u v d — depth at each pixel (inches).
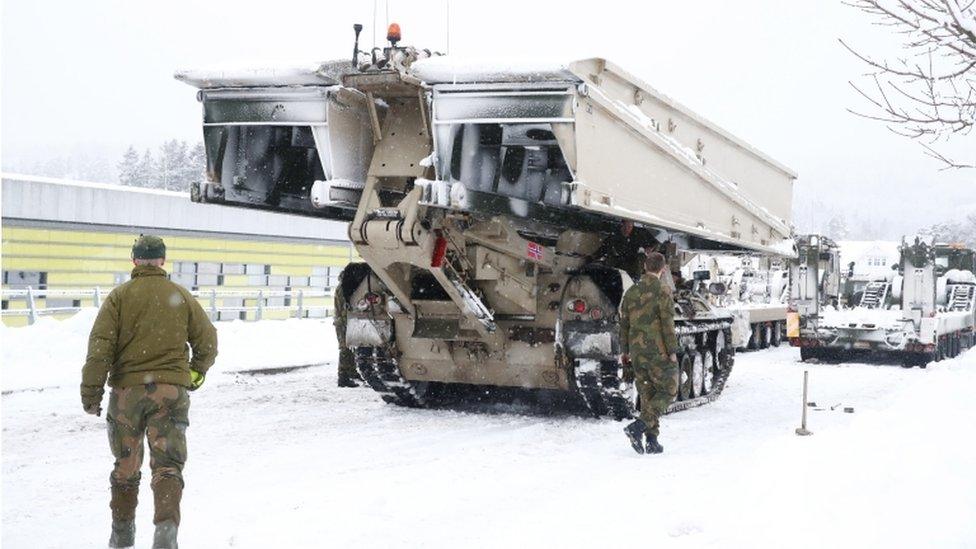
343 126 588.7
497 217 581.9
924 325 1240.8
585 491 442.3
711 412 748.6
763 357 1425.9
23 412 661.3
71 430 600.7
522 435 611.2
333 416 684.7
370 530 373.4
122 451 333.4
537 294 660.7
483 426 647.8
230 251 1734.7
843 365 1258.6
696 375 791.7
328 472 490.6
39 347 917.8
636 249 708.7
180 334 340.8
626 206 583.8
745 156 825.5
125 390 331.0
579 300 639.8
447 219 576.4
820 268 1497.3
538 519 387.2
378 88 565.9
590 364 645.9
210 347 352.5
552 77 507.5
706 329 792.3
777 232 939.3
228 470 493.0
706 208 735.1
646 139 607.2
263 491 444.1
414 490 447.8
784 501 358.3
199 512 402.3
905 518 325.1
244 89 594.6
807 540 310.8
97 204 1493.6
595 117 536.7
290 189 661.9
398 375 713.0
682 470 493.4
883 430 470.0
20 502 423.2
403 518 393.4
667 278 746.2
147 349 333.4
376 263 601.3
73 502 423.5
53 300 1433.3
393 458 531.2
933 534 307.4
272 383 871.7
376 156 589.0
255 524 382.9
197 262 1670.8
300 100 581.3
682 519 351.6
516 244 610.5
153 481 325.4
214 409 708.0
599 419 681.6
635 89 593.6
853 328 1273.4
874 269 1732.3
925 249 1247.5
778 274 1743.4
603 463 518.3
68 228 1453.0
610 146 557.3
